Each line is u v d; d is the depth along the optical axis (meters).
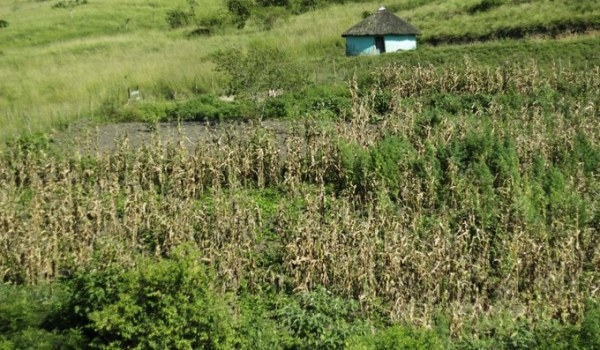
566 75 44.62
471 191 29.19
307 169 32.62
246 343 19.80
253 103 45.75
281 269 25.14
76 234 26.95
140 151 33.69
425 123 37.47
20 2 112.94
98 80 57.19
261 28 84.50
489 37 61.72
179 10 98.81
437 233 25.05
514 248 24.28
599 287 22.97
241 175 32.91
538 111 39.12
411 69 50.16
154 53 69.94
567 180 31.31
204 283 19.55
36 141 38.00
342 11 87.31
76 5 103.62
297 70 48.53
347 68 55.88
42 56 73.06
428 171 30.23
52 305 20.41
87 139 37.12
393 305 22.27
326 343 19.66
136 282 18.84
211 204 30.48
